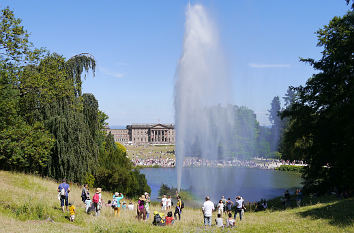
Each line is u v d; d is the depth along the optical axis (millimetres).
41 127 32188
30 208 18875
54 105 35281
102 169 43281
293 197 39500
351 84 31703
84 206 24797
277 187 61844
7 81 27859
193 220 23031
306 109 37438
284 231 17344
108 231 17328
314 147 36375
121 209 25984
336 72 34500
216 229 18281
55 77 33188
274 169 96750
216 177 72750
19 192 23016
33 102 33000
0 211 17672
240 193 53312
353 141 29547
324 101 35031
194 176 73438
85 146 37062
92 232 16875
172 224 20438
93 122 41938
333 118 33156
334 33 36000
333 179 33688
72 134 35594
